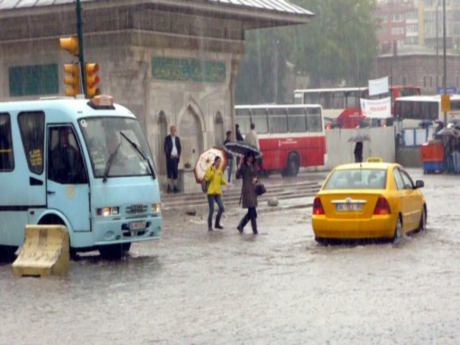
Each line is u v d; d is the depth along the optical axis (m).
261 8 53.44
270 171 77.38
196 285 23.92
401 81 166.88
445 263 26.67
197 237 35.62
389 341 16.41
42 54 52.25
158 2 46.03
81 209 28.64
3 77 53.78
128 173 29.44
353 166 32.91
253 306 20.53
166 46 51.50
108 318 19.61
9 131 30.08
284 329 17.78
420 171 84.69
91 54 50.59
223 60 56.25
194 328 18.22
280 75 133.12
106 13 49.69
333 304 20.42
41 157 29.39
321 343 16.42
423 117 107.25
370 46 139.00
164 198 48.00
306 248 31.16
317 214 31.70
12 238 30.09
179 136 52.94
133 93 49.78
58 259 26.50
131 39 49.09
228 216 43.78
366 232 30.97
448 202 49.44
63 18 50.81
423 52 171.00
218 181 38.09
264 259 28.77
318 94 111.00
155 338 17.36
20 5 50.16
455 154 77.12
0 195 30.20
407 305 20.11
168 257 29.92
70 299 22.23
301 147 79.69
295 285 23.36
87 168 28.59
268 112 77.00
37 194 29.39
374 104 95.75
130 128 30.25
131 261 29.16
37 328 18.80
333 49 133.50
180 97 52.78
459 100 107.12
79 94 38.50
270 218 42.81
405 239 32.47
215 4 49.91
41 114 29.61
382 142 94.75
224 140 56.34
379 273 24.88
